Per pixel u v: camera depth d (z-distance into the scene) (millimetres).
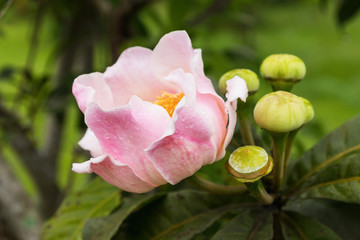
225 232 633
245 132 639
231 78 628
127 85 625
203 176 694
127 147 584
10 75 1071
